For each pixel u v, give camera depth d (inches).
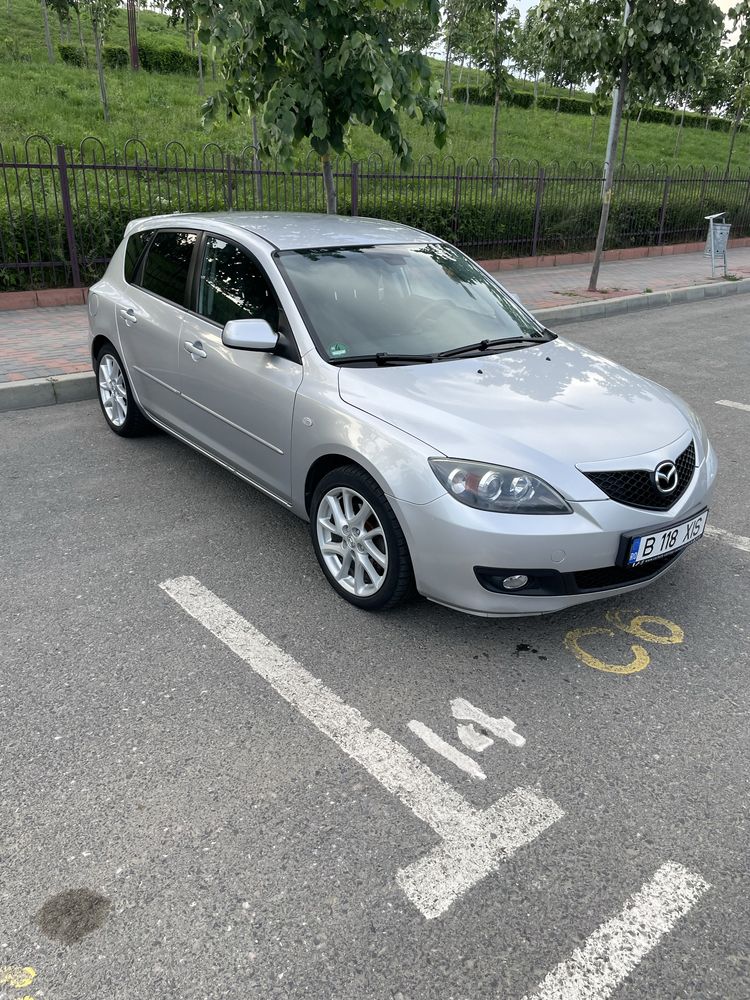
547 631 133.1
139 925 79.2
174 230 189.6
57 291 361.1
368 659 124.3
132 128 661.9
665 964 76.5
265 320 151.9
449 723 110.3
